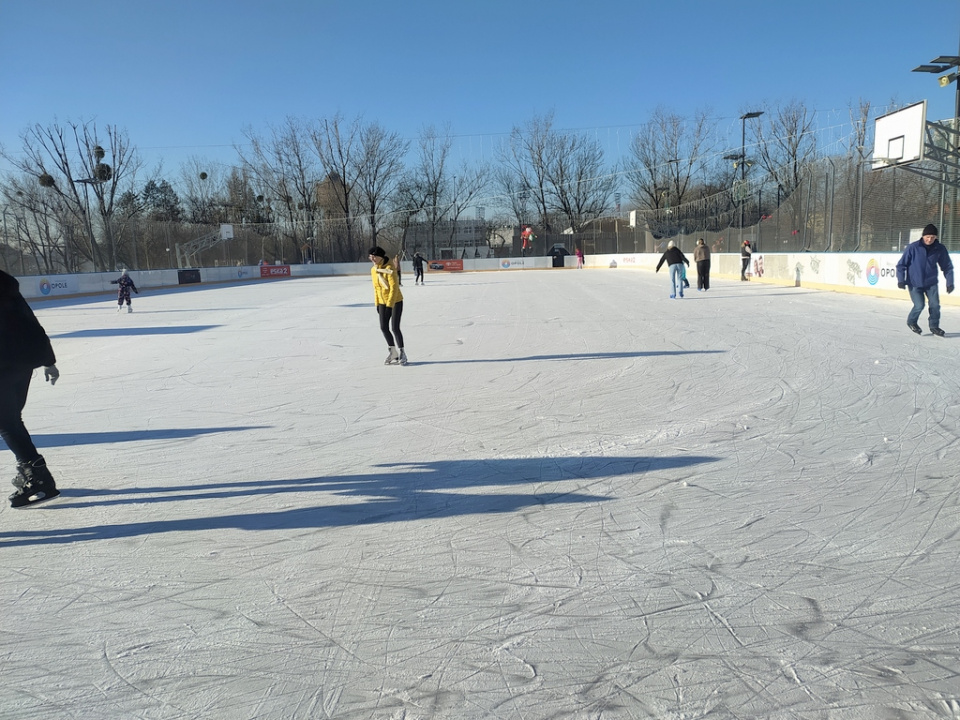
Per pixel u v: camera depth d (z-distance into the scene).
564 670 2.27
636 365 7.88
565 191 53.66
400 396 6.71
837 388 6.27
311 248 49.44
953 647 2.33
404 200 54.88
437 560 3.11
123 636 2.56
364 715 2.07
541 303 17.09
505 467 4.39
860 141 23.39
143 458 4.89
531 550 3.18
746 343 9.14
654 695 2.13
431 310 16.23
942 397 5.76
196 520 3.70
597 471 4.25
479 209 54.53
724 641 2.40
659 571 2.93
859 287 15.83
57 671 2.35
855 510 3.50
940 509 3.47
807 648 2.35
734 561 2.99
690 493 3.82
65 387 7.74
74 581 3.03
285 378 7.91
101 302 23.95
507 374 7.66
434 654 2.38
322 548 3.28
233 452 4.96
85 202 38.91
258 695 2.19
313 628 2.57
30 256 32.59
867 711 2.03
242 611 2.72
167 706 2.14
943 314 11.42
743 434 4.94
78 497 4.12
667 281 25.53
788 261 19.59
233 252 46.03
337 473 4.40
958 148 14.70
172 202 59.75
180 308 19.55
